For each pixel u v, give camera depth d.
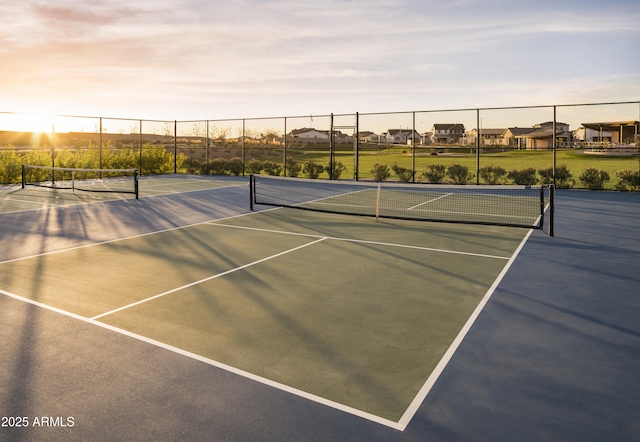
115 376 4.34
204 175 28.47
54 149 24.36
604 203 16.34
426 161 44.91
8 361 4.63
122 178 26.05
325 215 14.03
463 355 4.79
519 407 3.83
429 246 9.80
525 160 45.31
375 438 3.41
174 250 9.41
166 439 3.41
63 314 5.89
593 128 52.84
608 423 3.60
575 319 5.75
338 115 24.11
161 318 5.77
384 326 5.55
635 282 7.22
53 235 10.92
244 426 3.56
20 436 3.46
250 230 11.57
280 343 5.07
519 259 8.69
